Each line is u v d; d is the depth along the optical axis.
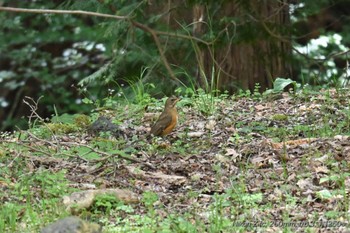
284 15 20.94
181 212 11.10
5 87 27.11
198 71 20.72
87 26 26.52
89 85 21.44
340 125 14.50
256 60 20.56
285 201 11.30
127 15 20.48
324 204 11.10
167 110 14.23
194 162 13.23
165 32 20.56
